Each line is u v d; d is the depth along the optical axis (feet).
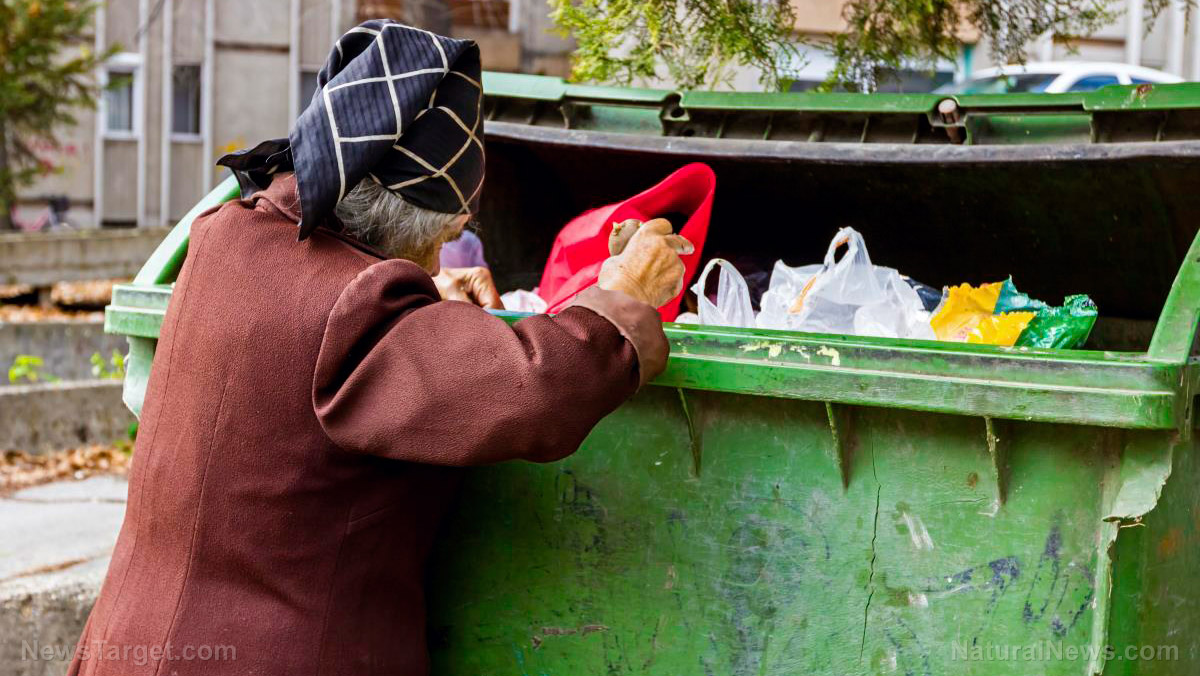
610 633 6.16
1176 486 5.39
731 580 5.89
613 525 6.10
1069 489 5.25
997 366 5.17
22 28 35.50
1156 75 24.36
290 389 5.42
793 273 7.37
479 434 5.14
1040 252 8.91
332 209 5.44
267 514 5.46
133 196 70.44
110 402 20.67
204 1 69.51
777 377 5.54
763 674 5.85
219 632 5.48
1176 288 5.29
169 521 5.62
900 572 5.56
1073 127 7.80
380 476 5.59
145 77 69.51
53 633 11.50
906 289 7.07
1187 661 5.74
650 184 9.45
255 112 70.74
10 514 16.02
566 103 9.11
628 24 10.94
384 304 5.33
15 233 36.83
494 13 52.03
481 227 10.18
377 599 5.74
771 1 11.40
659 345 5.50
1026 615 5.35
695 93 8.79
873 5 11.83
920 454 5.49
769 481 5.78
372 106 5.39
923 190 8.74
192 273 5.76
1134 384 4.93
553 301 7.54
